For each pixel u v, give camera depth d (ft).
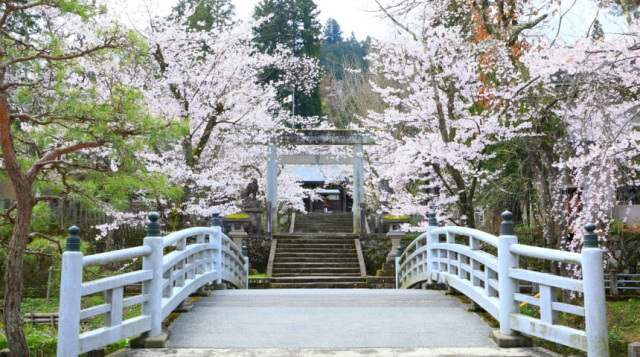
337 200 119.24
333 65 132.36
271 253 60.23
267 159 66.33
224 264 35.63
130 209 51.83
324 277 54.13
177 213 46.14
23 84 21.38
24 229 19.97
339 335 20.36
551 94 34.12
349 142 66.28
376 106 81.61
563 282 16.38
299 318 23.17
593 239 15.37
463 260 28.09
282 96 112.06
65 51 23.32
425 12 41.37
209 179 49.01
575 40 27.55
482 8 38.04
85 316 15.34
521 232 53.31
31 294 45.98
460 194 39.55
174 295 22.39
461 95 43.27
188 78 46.55
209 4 97.76
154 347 18.51
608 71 27.86
